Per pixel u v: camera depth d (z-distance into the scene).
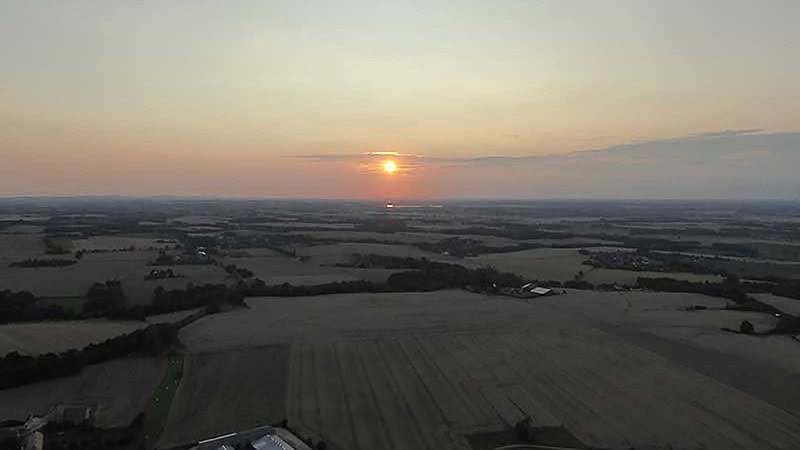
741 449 56.56
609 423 62.16
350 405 66.19
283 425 60.69
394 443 57.16
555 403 67.44
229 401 66.94
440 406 66.25
